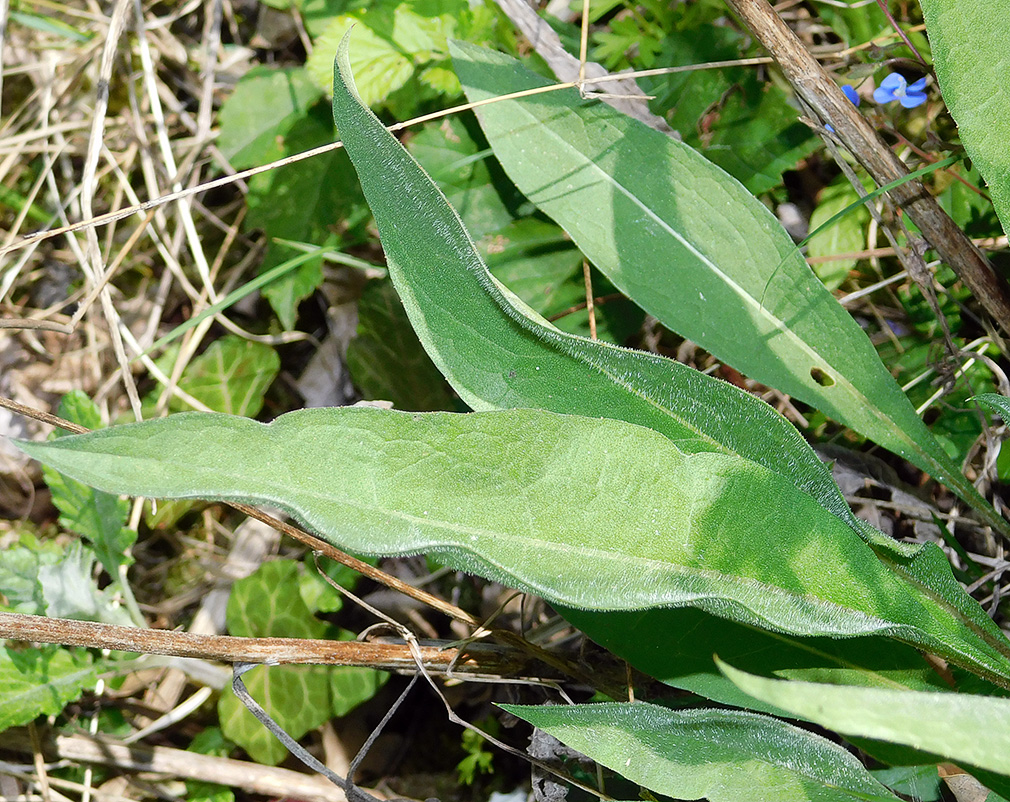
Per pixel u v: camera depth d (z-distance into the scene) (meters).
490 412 0.24
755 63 0.33
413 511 0.24
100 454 0.22
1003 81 0.26
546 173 0.31
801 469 0.27
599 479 0.25
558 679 0.32
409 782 0.36
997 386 0.33
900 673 0.28
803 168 0.36
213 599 0.38
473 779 0.35
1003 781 0.26
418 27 0.36
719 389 0.27
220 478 0.23
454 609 0.31
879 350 0.35
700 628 0.28
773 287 0.30
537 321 0.26
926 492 0.33
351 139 0.25
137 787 0.36
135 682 0.37
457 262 0.26
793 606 0.25
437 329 0.27
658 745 0.26
